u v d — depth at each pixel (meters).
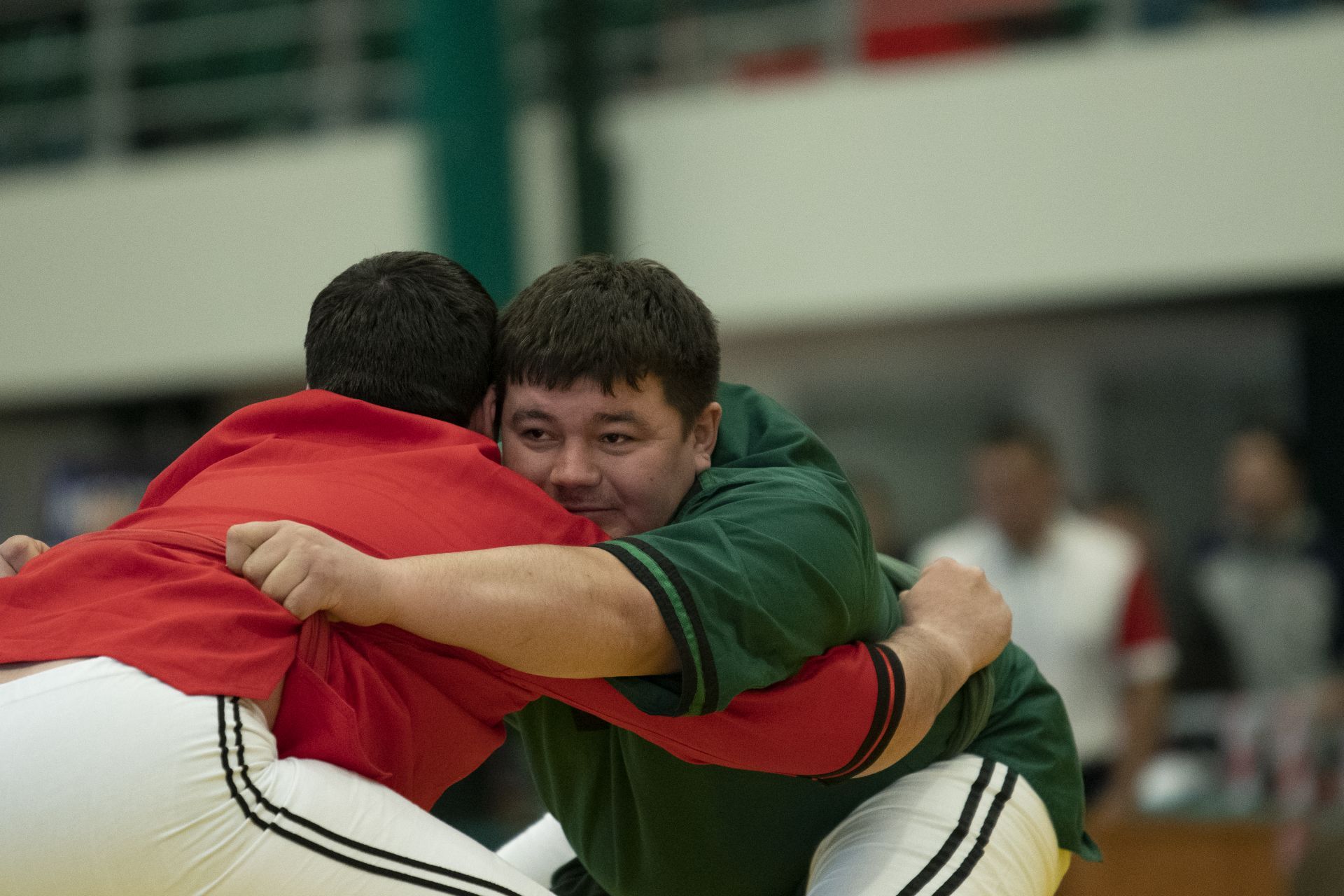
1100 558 11.73
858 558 4.64
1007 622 5.20
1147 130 20.27
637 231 22.05
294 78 25.72
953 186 21.02
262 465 4.35
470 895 4.05
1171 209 20.14
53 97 26.47
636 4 24.14
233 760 3.66
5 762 3.51
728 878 5.39
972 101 21.02
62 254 24.42
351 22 25.25
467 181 19.41
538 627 3.89
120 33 26.05
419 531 4.16
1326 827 11.88
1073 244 20.52
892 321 22.27
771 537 4.33
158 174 24.03
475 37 19.52
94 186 24.31
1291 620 14.10
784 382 24.28
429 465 4.29
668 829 5.28
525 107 22.34
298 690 3.94
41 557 4.09
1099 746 11.59
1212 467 22.94
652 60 23.95
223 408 26.42
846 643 4.68
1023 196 20.73
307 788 3.84
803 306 21.53
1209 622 14.52
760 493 4.56
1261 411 22.59
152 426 26.64
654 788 5.19
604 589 4.00
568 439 4.60
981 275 20.86
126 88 26.09
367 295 4.66
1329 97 19.53
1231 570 14.38
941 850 4.98
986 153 20.91
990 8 22.31
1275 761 13.02
